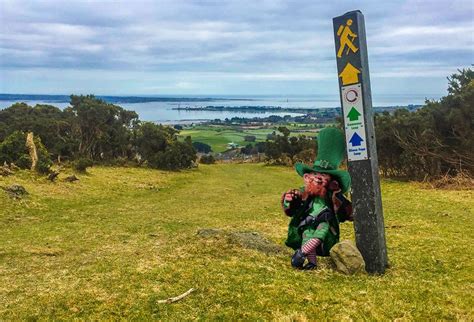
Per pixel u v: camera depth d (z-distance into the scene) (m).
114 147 36.38
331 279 5.22
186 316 4.16
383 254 5.77
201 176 32.16
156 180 26.44
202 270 5.45
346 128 5.74
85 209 15.32
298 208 6.07
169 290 4.81
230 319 4.08
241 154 60.97
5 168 19.45
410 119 22.14
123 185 22.55
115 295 4.72
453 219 10.34
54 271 6.36
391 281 5.17
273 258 6.17
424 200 14.41
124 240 9.16
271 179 30.17
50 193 17.30
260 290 4.74
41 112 40.28
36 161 21.17
